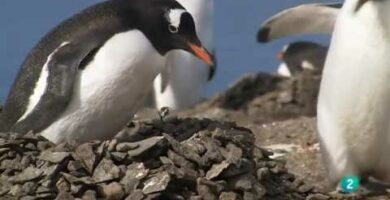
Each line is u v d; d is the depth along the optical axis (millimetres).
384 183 10203
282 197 8438
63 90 7965
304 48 20266
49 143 7930
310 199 8781
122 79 8062
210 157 7938
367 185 10133
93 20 8227
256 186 8062
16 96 8352
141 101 8414
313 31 12031
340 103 9469
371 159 9797
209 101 16750
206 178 7863
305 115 16172
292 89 16500
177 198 7699
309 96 16406
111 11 8227
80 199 7551
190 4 15531
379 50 9117
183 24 8148
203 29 15750
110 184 7637
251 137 8586
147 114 9609
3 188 7641
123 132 8617
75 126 8125
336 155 9758
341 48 9281
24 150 7871
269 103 16344
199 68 16250
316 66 19875
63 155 7668
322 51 20125
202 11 15641
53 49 8211
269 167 8570
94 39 8094
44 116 8023
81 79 8055
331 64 9445
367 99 9320
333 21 11531
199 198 7762
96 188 7641
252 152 8484
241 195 7977
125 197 7625
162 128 8688
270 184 8453
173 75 15930
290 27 12195
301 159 11094
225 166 7875
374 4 9086
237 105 16578
